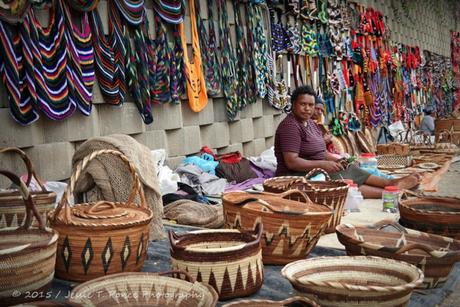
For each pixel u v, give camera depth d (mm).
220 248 1815
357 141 7875
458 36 16719
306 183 2926
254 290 1886
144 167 2697
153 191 2709
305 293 1640
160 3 4426
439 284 2031
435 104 13648
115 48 3949
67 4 3506
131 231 1990
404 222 2625
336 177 3955
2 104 3230
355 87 8492
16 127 3307
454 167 7488
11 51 3137
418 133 8141
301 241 2207
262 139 6312
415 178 3973
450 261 1983
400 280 1768
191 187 4055
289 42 6551
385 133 8672
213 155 5125
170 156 4793
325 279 1817
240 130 5824
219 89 5207
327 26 7590
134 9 4035
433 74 13656
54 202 2299
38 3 3275
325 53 7500
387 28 9938
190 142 5012
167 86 4492
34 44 3256
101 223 1956
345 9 8078
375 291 1547
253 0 5715
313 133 4168
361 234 2287
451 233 2465
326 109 7492
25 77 3223
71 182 1991
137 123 4336
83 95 3607
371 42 9188
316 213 2184
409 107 11320
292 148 3943
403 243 2211
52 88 3379
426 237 2230
